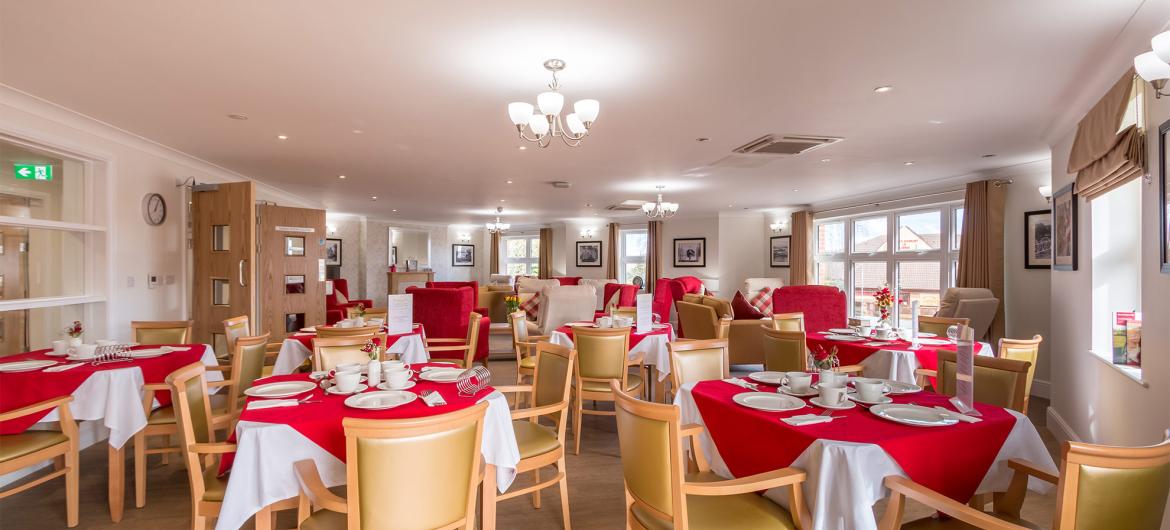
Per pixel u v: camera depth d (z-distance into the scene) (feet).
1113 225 12.50
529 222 48.39
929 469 5.95
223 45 9.79
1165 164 8.38
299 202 33.27
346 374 7.82
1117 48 9.78
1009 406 8.52
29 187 14.07
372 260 45.78
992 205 22.00
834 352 8.61
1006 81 11.61
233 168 22.11
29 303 13.53
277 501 6.78
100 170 15.65
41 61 10.53
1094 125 11.33
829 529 5.60
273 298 21.21
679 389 8.39
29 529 9.08
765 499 6.65
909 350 11.91
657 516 5.91
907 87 12.05
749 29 9.12
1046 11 8.40
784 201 32.94
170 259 18.62
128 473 11.59
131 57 10.34
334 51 10.08
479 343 22.65
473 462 5.89
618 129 15.79
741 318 20.76
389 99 12.99
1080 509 4.52
